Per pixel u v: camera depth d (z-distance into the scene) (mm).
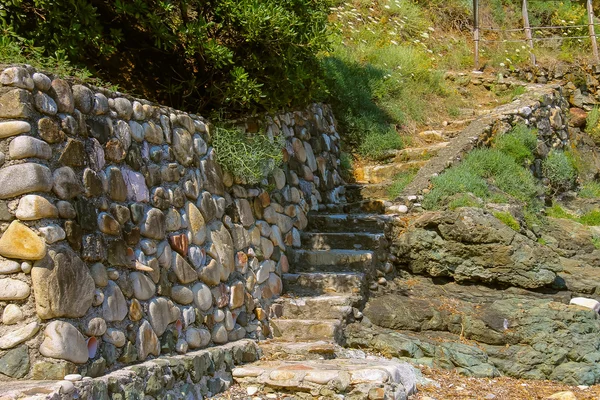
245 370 5066
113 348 4082
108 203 4211
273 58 6078
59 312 3676
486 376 5793
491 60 12250
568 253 7793
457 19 13703
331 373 4836
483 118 9398
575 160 10633
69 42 5098
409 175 8367
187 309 4926
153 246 4609
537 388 5613
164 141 4922
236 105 6297
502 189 8172
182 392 4484
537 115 10031
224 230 5578
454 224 6871
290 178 7066
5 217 3670
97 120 4223
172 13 5793
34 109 3750
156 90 6375
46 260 3660
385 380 4809
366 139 9078
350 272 6590
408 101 10039
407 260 7031
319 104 8336
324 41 6156
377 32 11938
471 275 6824
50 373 3607
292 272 6727
